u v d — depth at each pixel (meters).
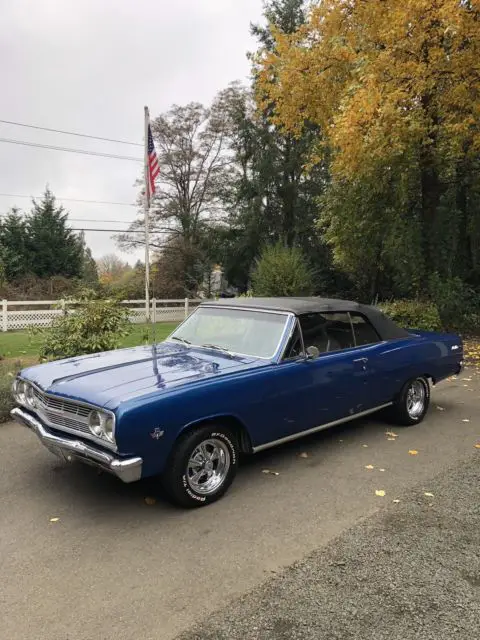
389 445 5.38
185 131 34.75
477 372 9.45
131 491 4.23
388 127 9.92
